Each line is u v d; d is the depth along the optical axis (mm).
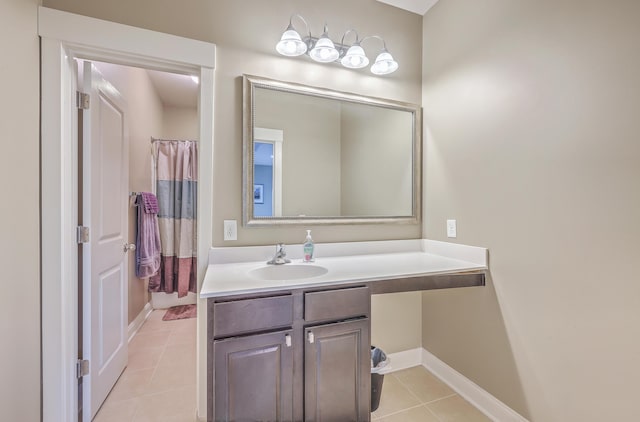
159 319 3082
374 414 1651
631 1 1076
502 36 1566
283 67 1791
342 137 1954
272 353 1214
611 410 1144
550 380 1350
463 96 1813
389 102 2051
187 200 3336
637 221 1064
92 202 1598
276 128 1781
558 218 1312
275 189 1778
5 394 1146
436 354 2033
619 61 1107
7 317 1159
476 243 1722
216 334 1142
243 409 1176
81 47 1427
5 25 1134
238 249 1666
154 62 1553
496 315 1608
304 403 1267
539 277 1393
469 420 1610
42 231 1359
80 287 1589
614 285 1129
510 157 1525
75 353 1491
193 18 1602
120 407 1697
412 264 1686
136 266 2738
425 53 2131
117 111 1956
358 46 1782
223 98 1654
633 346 1083
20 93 1223
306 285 1282
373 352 1842
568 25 1270
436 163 2023
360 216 1991
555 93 1320
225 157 1659
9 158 1164
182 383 1938
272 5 1762
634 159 1069
